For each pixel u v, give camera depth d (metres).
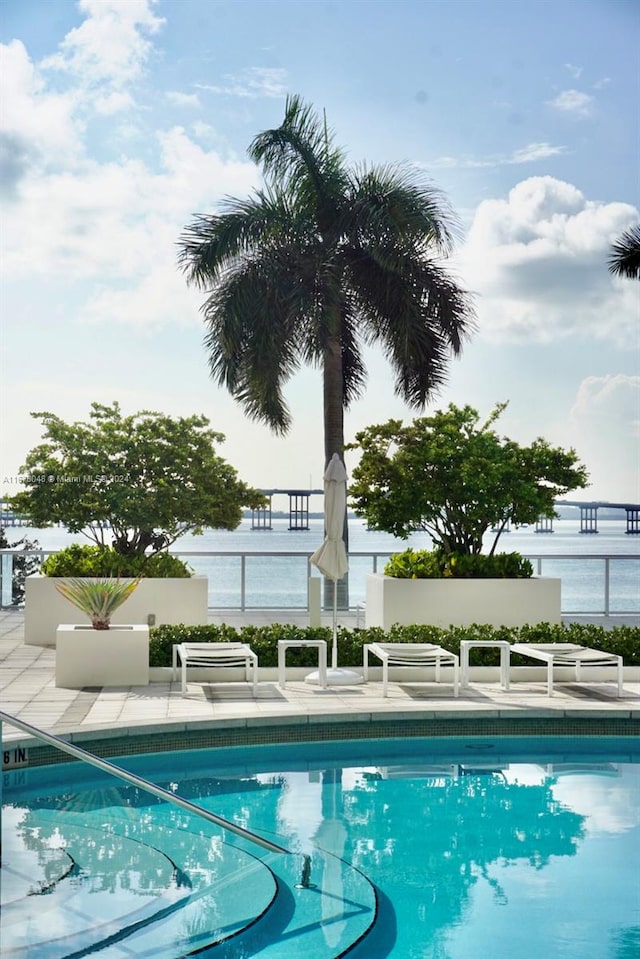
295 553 14.98
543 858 5.63
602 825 6.23
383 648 9.78
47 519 16.48
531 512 12.88
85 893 4.78
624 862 5.58
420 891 5.12
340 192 15.27
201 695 9.30
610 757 8.06
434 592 11.67
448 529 13.36
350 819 6.29
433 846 5.82
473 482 12.48
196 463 16.58
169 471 16.50
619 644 10.87
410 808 6.55
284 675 9.97
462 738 8.62
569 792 6.99
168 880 4.98
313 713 8.32
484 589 11.71
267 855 5.48
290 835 5.93
